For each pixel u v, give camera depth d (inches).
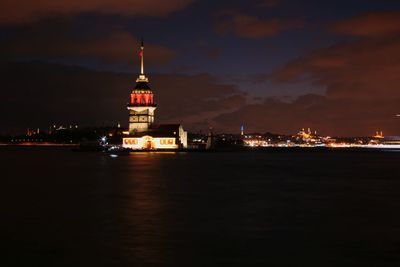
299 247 1471.5
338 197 2615.7
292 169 5113.2
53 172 4407.0
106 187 3063.5
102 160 6939.0
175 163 6072.8
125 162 6304.1
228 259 1348.4
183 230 1692.9
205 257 1365.7
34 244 1496.1
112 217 1937.7
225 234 1646.2
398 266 1293.1
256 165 5900.6
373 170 4997.5
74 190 2881.4
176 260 1336.1
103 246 1475.1
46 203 2324.1
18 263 1309.1
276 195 2691.9
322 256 1378.0
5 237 1583.4
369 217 1971.0
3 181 3457.2
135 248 1456.7
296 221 1878.7
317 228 1749.5
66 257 1363.2
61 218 1916.8
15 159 7436.0
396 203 2378.2
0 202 2342.5
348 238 1583.4
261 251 1423.5
